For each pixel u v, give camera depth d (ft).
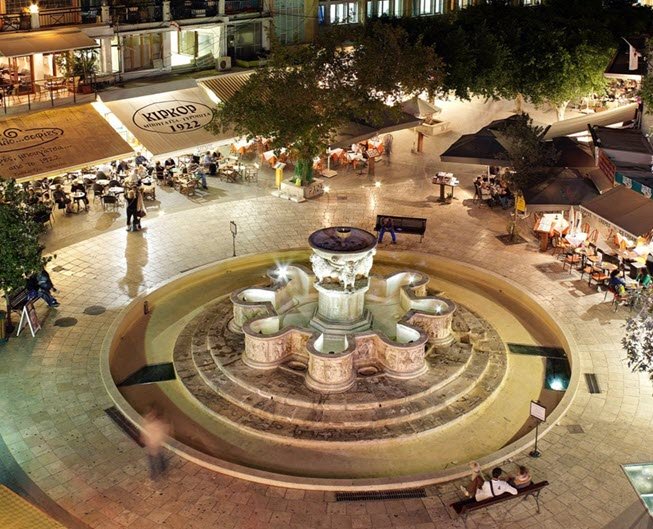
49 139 110.52
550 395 74.38
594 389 73.31
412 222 103.40
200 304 89.66
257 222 109.29
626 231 88.12
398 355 72.59
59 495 58.75
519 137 104.01
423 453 65.82
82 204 113.91
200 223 108.27
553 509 58.23
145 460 62.69
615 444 65.62
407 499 59.21
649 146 108.88
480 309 89.76
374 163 133.69
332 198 119.24
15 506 46.80
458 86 139.23
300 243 102.99
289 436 66.64
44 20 120.47
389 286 85.92
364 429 67.72
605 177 105.40
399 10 175.11
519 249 102.99
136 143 128.26
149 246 100.78
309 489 60.08
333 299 77.77
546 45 146.92
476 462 59.21
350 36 118.01
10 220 76.79
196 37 145.69
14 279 77.36
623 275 89.61
